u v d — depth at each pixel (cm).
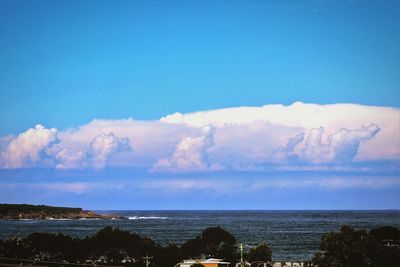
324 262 18662
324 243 19238
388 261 19138
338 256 18850
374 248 19025
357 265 18800
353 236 19138
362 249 18800
